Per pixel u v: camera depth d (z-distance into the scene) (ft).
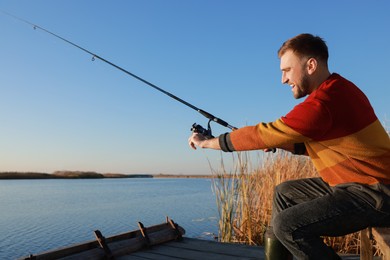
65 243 23.53
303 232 6.15
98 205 48.39
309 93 6.73
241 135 6.59
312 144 6.51
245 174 16.83
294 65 6.63
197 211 37.91
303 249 6.15
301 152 7.33
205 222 28.50
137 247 12.54
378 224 6.07
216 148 7.02
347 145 6.08
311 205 6.18
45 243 23.48
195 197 63.10
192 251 12.50
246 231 16.15
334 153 6.26
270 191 16.15
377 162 6.04
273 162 17.25
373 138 6.02
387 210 5.90
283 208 7.66
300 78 6.61
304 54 6.53
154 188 111.65
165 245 13.34
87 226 29.89
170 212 37.73
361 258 8.86
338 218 6.07
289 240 6.23
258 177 17.03
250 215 16.20
